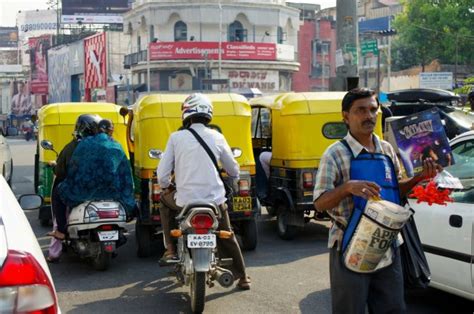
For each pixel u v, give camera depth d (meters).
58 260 7.86
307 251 8.50
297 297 6.42
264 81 48.81
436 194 4.09
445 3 46.31
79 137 7.59
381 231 3.56
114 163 7.35
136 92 48.81
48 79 71.19
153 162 8.06
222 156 6.14
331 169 3.81
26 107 79.69
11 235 2.80
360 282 3.75
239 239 9.16
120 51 55.03
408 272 3.94
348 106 3.88
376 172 3.82
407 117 4.00
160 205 6.39
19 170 21.33
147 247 8.19
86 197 7.29
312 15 65.81
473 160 5.60
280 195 9.10
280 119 9.22
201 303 5.71
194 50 46.97
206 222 5.61
